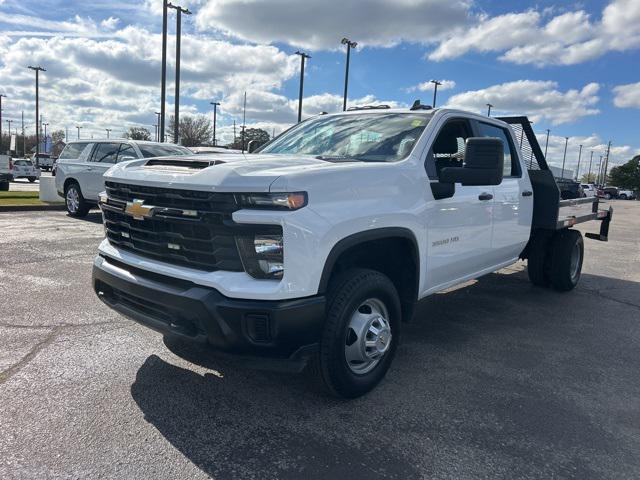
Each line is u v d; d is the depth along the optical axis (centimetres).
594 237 853
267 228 288
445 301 637
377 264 393
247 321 292
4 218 1202
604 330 536
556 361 442
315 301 300
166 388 359
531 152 628
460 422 328
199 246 309
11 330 460
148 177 328
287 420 323
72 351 417
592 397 372
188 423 314
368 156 406
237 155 384
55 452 279
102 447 286
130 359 405
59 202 1477
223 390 360
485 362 434
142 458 277
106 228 387
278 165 325
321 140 452
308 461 280
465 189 452
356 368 353
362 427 318
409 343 476
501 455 292
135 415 321
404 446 298
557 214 610
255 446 293
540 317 577
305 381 379
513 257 602
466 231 456
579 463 288
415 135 414
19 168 3612
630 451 302
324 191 307
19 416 314
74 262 736
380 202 346
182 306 304
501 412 344
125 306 356
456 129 472
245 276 295
